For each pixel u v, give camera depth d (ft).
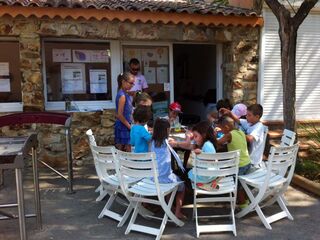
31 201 12.21
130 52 17.80
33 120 12.78
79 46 16.92
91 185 13.80
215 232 9.81
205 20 16.58
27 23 15.31
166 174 10.15
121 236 9.70
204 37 17.47
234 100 18.21
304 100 19.57
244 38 17.99
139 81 16.57
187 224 10.37
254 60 18.29
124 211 11.37
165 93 18.44
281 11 14.43
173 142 11.08
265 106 18.92
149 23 16.42
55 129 16.03
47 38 16.33
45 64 16.57
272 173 10.92
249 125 12.17
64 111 16.57
